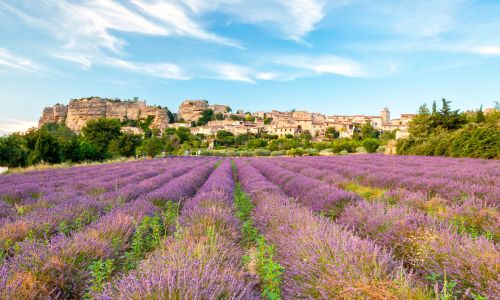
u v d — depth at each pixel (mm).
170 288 1975
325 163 18594
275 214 4934
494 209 4508
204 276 2189
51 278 2859
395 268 2574
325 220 4434
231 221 4727
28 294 2488
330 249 2906
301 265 2742
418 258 3238
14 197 7582
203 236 3889
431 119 27312
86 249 3422
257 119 141250
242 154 57844
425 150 24906
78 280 2980
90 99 154375
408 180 8438
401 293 2145
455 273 2719
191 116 168750
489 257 2670
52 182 10781
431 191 7398
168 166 20984
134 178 11977
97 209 6078
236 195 8609
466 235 3449
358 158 24328
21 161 25125
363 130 88062
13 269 2812
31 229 4203
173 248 3229
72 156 31594
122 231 4320
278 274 2748
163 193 7480
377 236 3953
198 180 12070
